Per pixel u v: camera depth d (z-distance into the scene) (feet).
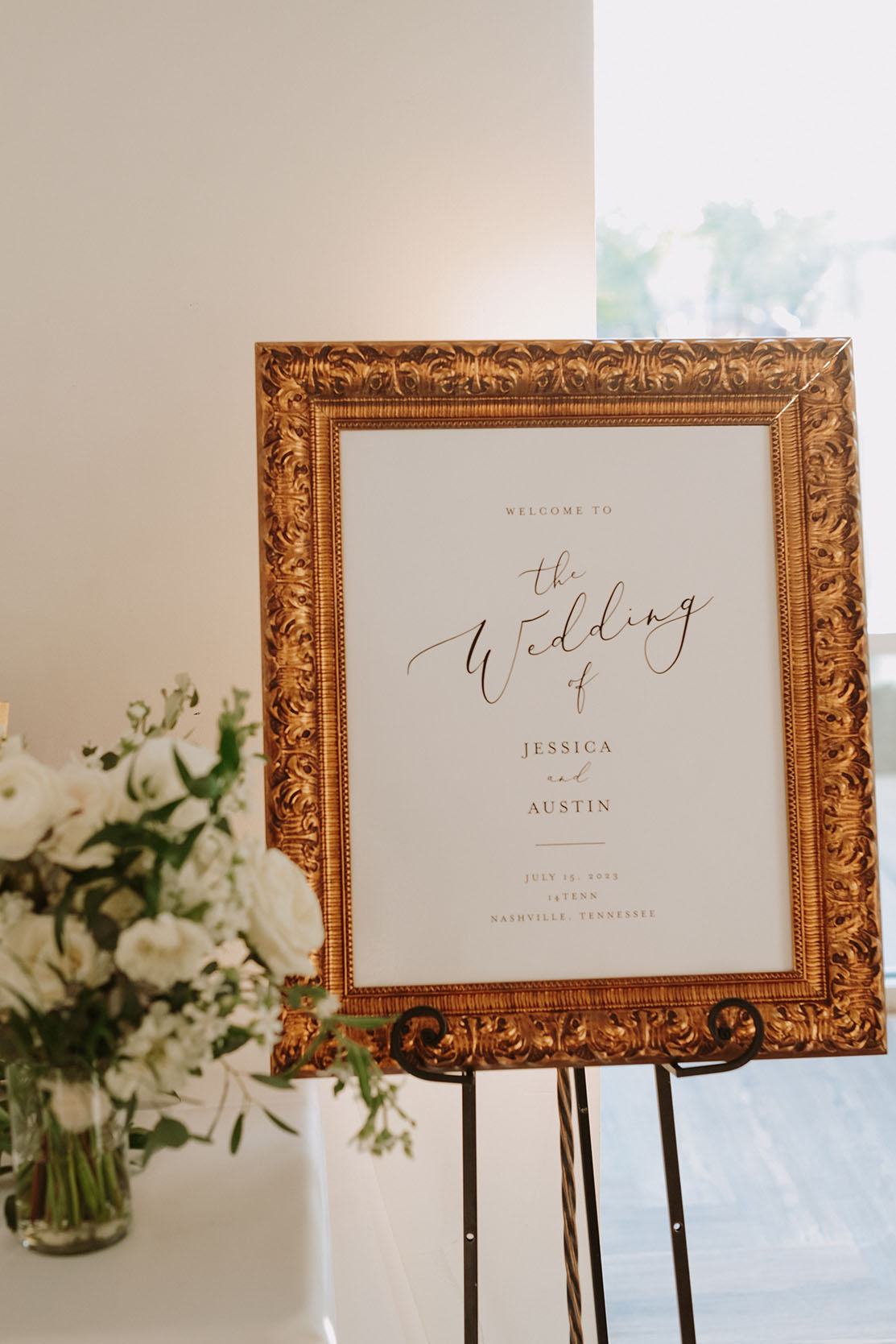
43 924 2.62
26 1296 2.73
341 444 3.47
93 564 4.39
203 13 4.34
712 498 3.55
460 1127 4.57
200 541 4.43
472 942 3.40
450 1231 4.56
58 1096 2.84
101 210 4.34
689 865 3.47
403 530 3.47
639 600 3.51
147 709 3.32
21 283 4.33
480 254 4.48
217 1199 3.27
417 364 3.48
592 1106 4.82
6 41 4.27
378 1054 3.33
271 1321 2.60
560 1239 4.67
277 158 4.39
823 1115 7.23
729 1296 5.71
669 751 3.49
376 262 4.44
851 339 3.58
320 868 3.38
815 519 3.55
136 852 2.63
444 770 3.43
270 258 4.41
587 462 3.52
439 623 3.46
